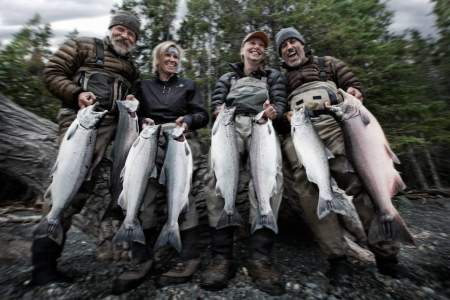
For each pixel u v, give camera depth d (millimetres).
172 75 3248
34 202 6352
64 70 2836
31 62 7535
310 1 7379
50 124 4309
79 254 3434
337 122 2943
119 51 3102
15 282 2656
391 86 7609
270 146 2668
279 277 2539
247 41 3273
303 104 2877
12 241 3699
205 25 8383
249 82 3148
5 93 6746
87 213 3461
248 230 3715
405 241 2416
